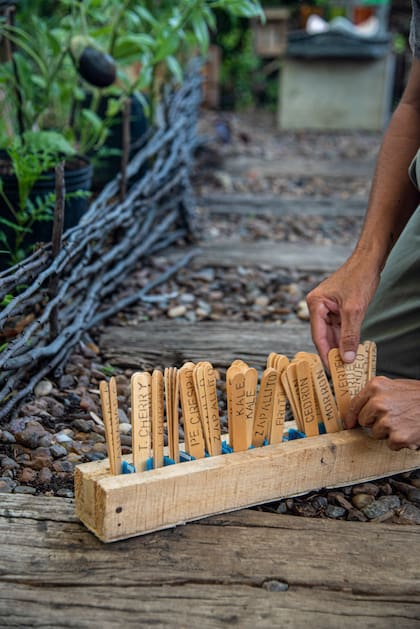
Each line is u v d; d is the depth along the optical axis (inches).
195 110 201.3
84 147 131.9
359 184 185.0
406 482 63.0
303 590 49.5
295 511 57.9
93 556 51.4
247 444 57.1
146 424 54.5
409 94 68.0
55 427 70.3
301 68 256.7
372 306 74.1
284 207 162.7
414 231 71.7
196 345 91.4
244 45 308.5
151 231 128.4
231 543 53.2
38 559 51.0
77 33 120.9
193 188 175.8
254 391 57.2
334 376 60.3
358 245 63.8
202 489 54.0
